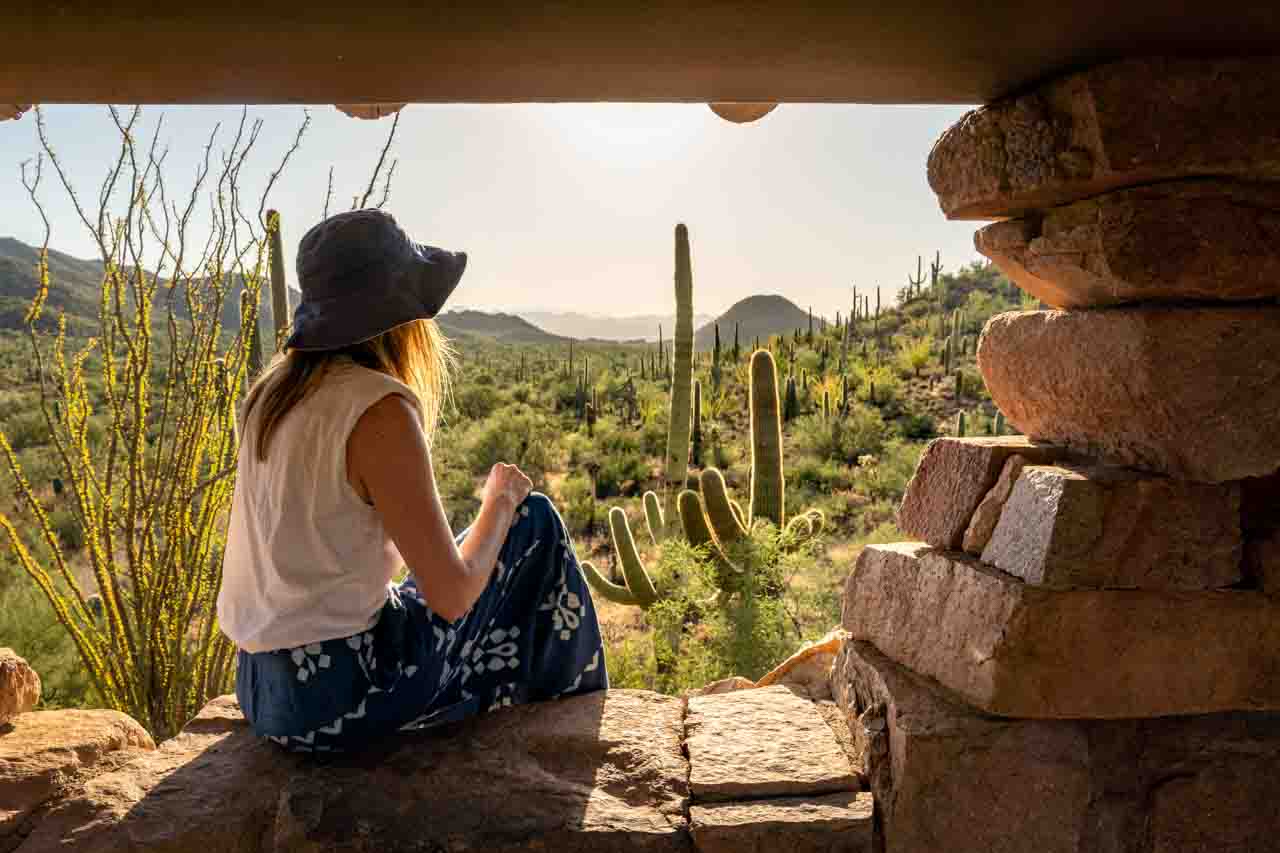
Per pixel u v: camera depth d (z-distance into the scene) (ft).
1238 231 6.07
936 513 7.60
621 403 124.26
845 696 8.03
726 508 22.13
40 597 25.63
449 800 6.49
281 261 16.71
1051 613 6.18
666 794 6.64
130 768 6.97
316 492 6.14
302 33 5.76
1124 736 6.61
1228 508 6.23
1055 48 6.04
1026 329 7.35
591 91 7.19
